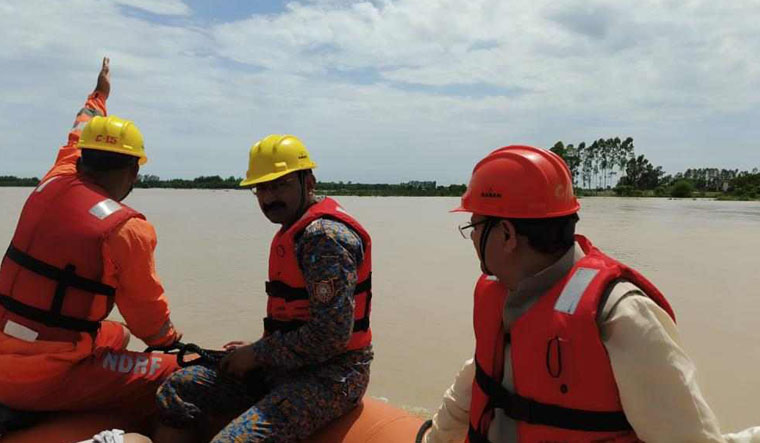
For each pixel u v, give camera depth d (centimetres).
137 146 304
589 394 159
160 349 302
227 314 923
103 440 252
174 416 278
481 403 187
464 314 943
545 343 163
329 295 253
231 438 245
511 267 178
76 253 270
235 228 2516
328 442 272
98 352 290
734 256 1680
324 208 275
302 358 260
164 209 4062
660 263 1526
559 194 172
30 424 279
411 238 2275
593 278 162
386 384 628
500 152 182
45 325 273
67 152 357
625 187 9938
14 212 2956
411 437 267
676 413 148
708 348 753
